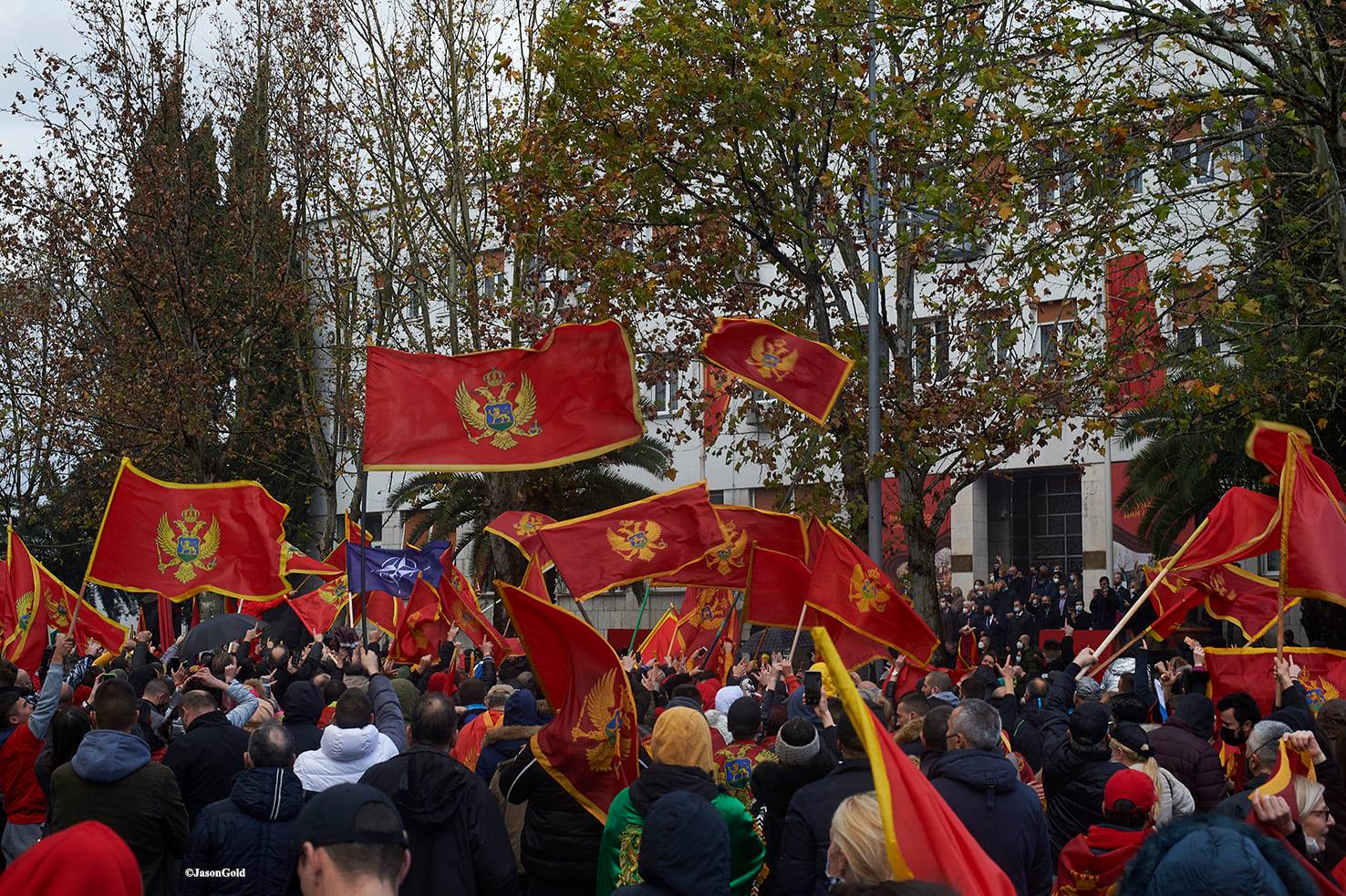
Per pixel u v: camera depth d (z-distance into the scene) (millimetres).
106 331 32625
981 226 17812
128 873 3459
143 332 33156
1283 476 9703
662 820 4754
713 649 15234
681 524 11836
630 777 7121
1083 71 17469
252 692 9336
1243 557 10992
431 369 11125
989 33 18672
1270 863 3023
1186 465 24188
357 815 3699
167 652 14969
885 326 19641
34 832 9289
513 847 7770
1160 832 3166
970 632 17172
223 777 7906
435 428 11055
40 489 40312
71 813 6684
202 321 32188
